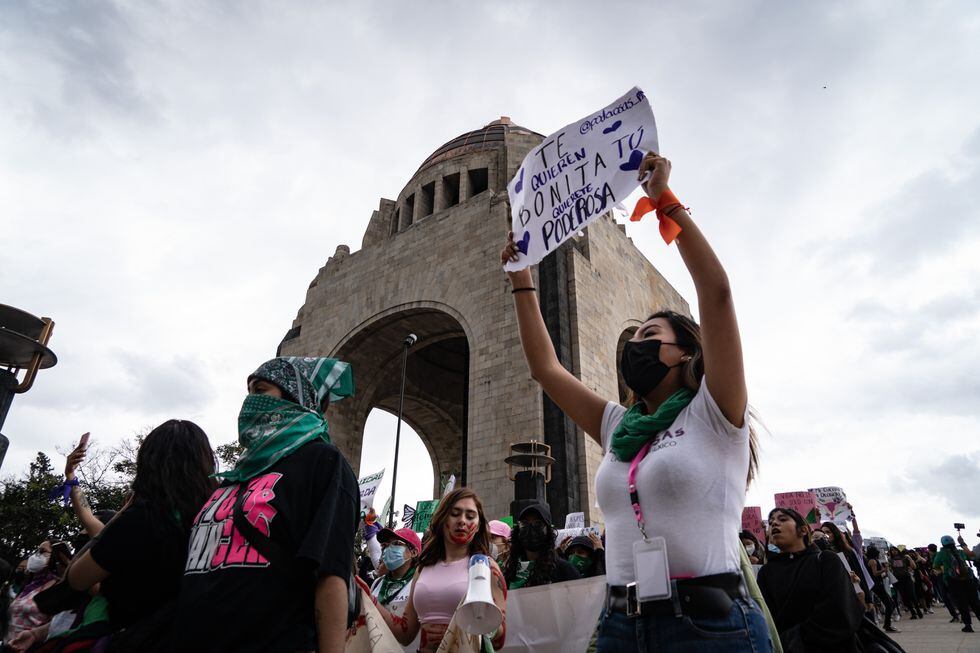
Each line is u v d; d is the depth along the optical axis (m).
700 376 2.76
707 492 2.42
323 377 3.65
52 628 3.96
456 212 31.78
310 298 37.31
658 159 2.74
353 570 3.41
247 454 3.18
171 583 3.34
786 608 5.03
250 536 2.78
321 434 3.34
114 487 31.50
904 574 18.53
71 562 3.40
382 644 3.58
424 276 31.39
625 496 2.62
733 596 2.34
